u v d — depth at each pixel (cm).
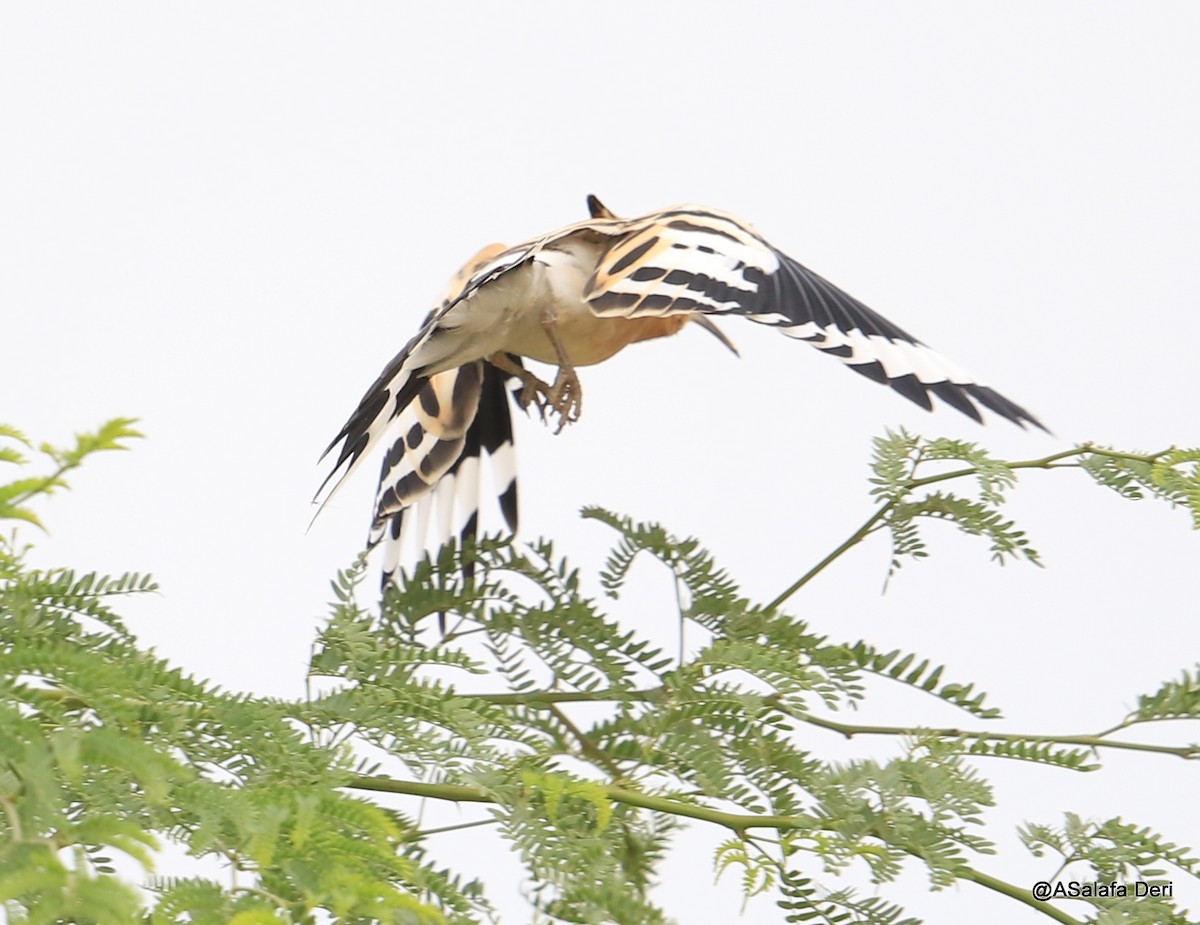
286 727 452
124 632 500
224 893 325
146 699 444
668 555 638
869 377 577
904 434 663
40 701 397
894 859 496
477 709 514
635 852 543
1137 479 628
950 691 604
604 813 458
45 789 312
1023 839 561
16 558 498
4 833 316
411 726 492
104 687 400
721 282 651
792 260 692
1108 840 560
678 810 523
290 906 329
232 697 457
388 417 739
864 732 613
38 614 491
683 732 562
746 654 573
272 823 337
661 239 679
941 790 522
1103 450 635
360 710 496
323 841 341
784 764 551
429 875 436
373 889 331
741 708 561
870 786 521
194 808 342
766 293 643
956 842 520
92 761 331
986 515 645
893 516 657
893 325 622
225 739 448
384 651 531
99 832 305
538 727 598
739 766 555
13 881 282
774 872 491
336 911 325
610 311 641
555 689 614
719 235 688
